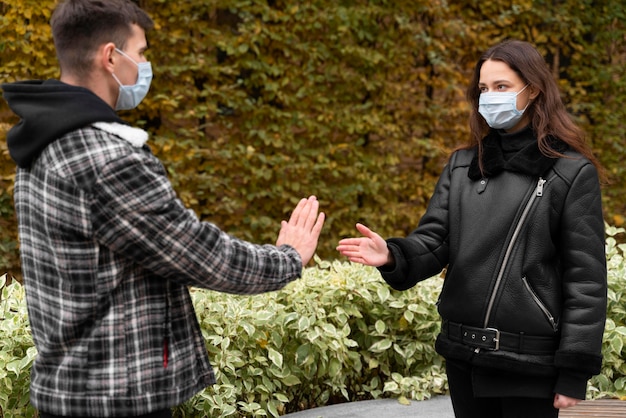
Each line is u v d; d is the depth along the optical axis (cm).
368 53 687
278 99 671
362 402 398
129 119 646
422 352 425
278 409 386
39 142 188
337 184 704
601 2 808
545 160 239
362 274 430
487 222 242
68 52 197
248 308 384
